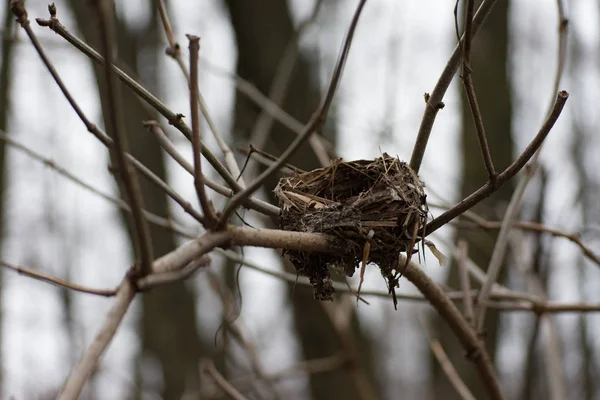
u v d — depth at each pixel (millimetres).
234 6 9672
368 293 5273
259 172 8570
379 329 16266
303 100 9453
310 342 9562
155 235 11688
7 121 11922
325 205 4180
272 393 7551
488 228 5777
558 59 4953
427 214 4008
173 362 12422
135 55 11539
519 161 3619
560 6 4977
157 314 12609
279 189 4461
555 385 5699
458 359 9953
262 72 9531
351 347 7285
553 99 4902
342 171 4621
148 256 2805
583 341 13125
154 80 11555
